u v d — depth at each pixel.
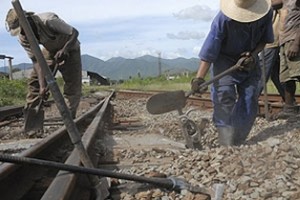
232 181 3.91
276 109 8.65
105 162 5.04
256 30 5.66
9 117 10.73
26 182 3.84
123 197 3.79
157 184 3.73
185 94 5.71
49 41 6.69
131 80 44.66
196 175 4.17
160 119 9.43
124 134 7.61
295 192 3.58
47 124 8.89
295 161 4.21
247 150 4.70
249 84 5.96
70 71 7.70
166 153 5.38
